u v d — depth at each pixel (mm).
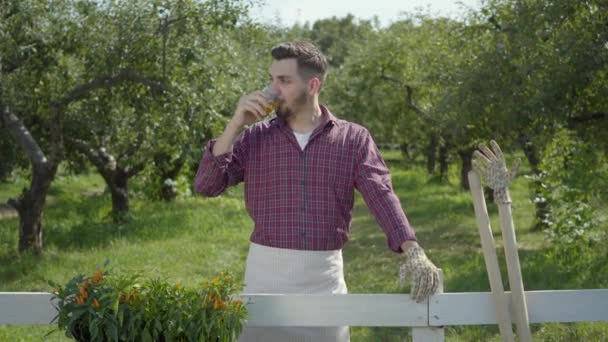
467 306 2701
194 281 8867
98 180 26922
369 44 22312
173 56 10148
